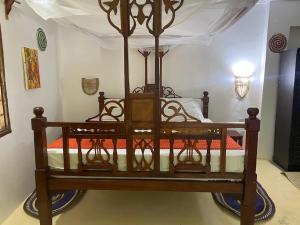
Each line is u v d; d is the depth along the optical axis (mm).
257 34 3711
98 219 2256
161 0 1662
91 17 2307
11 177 2385
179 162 1861
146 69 3807
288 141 3266
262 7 3637
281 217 2262
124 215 2322
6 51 2344
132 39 3189
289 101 3229
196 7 1906
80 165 1899
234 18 2342
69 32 3820
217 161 1888
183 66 3871
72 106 3986
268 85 3592
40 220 1951
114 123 1833
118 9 1830
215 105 3928
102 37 3193
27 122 2748
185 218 2273
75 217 2285
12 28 2451
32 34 2895
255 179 1828
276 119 3609
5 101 2270
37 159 1889
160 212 2373
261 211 2336
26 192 2682
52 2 1924
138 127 1824
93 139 1878
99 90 3945
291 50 3176
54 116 3596
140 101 1795
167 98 3795
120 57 3885
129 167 1881
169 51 3832
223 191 1890
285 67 3338
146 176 1887
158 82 1769
